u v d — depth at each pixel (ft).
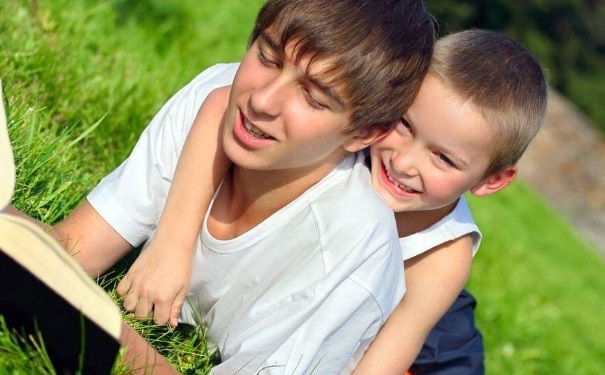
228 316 8.27
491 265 21.95
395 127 8.14
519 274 23.48
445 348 10.25
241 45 21.02
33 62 11.85
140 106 12.58
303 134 7.40
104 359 6.20
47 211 9.07
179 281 8.05
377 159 8.31
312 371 7.80
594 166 65.98
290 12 7.23
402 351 8.66
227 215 8.31
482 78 8.09
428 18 8.04
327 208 7.93
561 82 107.76
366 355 8.57
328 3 7.26
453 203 8.88
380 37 7.41
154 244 8.08
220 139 8.24
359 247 7.74
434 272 8.79
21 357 6.36
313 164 7.92
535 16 98.78
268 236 8.02
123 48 15.38
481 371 10.54
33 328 6.36
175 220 8.11
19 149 9.15
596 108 107.96
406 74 7.72
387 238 7.92
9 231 6.33
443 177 8.20
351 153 8.31
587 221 63.87
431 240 8.67
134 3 19.11
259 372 7.74
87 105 11.93
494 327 17.71
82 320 6.05
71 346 6.24
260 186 8.00
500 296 19.17
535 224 41.65
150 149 8.67
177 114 8.82
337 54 7.22
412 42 7.72
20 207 8.81
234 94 7.57
